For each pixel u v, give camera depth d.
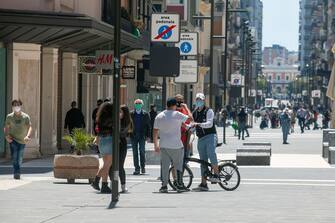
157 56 40.25
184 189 36.59
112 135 31.78
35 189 36.19
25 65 57.03
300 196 34.72
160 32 41.94
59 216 26.98
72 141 40.41
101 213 27.89
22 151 41.16
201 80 168.62
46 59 60.75
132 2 95.12
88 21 51.19
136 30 83.88
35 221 25.64
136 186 39.41
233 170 38.09
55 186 37.81
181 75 45.41
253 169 51.03
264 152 54.50
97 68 64.44
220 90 199.38
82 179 41.06
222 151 73.06
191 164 55.03
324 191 37.16
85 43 62.09
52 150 60.56
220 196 34.56
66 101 66.38
